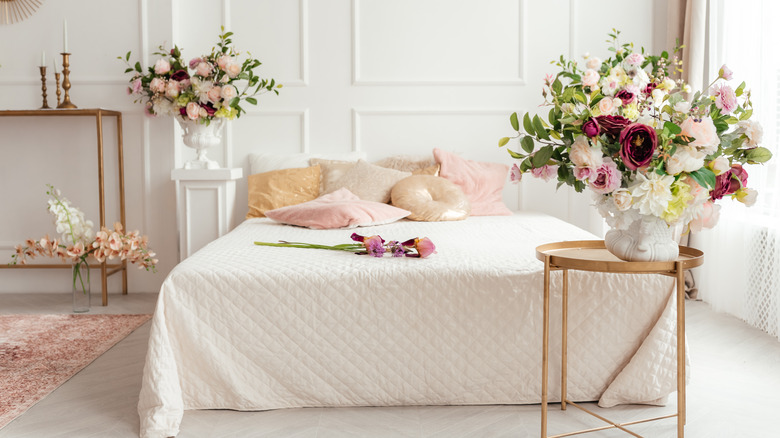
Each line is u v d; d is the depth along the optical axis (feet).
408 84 16.22
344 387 8.78
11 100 15.56
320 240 11.23
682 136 7.02
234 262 9.14
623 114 7.25
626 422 8.33
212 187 14.75
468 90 16.29
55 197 14.46
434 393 8.82
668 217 7.27
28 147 15.76
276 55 16.14
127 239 14.19
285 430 8.18
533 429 8.16
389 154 16.35
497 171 15.51
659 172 7.15
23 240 15.90
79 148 15.75
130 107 15.61
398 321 8.70
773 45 11.86
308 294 8.67
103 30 15.44
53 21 15.43
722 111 7.36
